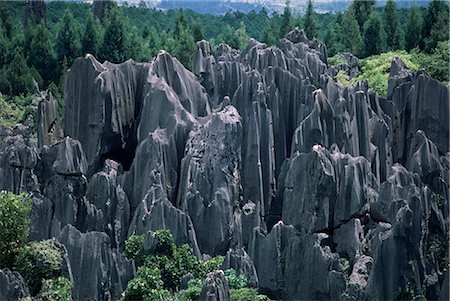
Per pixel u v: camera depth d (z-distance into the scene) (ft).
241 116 247.50
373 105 252.83
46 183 236.84
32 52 386.52
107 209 231.09
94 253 209.46
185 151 238.48
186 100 251.80
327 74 267.39
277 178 243.60
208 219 227.40
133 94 257.55
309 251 208.74
